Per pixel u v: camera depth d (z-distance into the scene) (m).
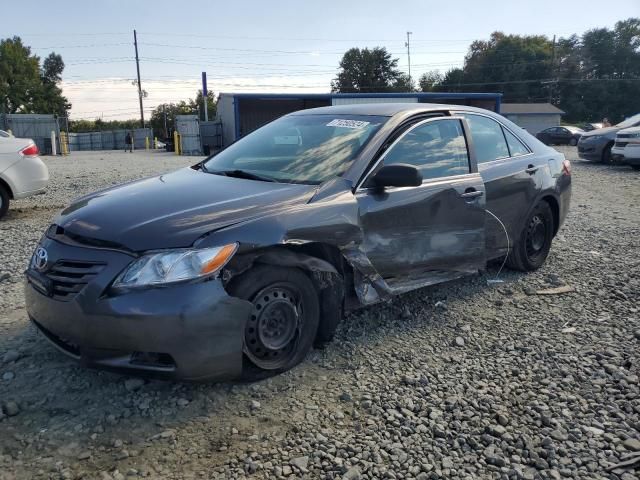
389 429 3.03
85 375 3.46
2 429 2.92
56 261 3.20
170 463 2.71
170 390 3.32
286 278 3.36
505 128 5.44
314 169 3.97
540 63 85.25
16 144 8.37
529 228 5.57
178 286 2.96
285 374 3.53
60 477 2.59
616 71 87.06
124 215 3.30
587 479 2.68
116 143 50.06
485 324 4.44
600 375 3.64
